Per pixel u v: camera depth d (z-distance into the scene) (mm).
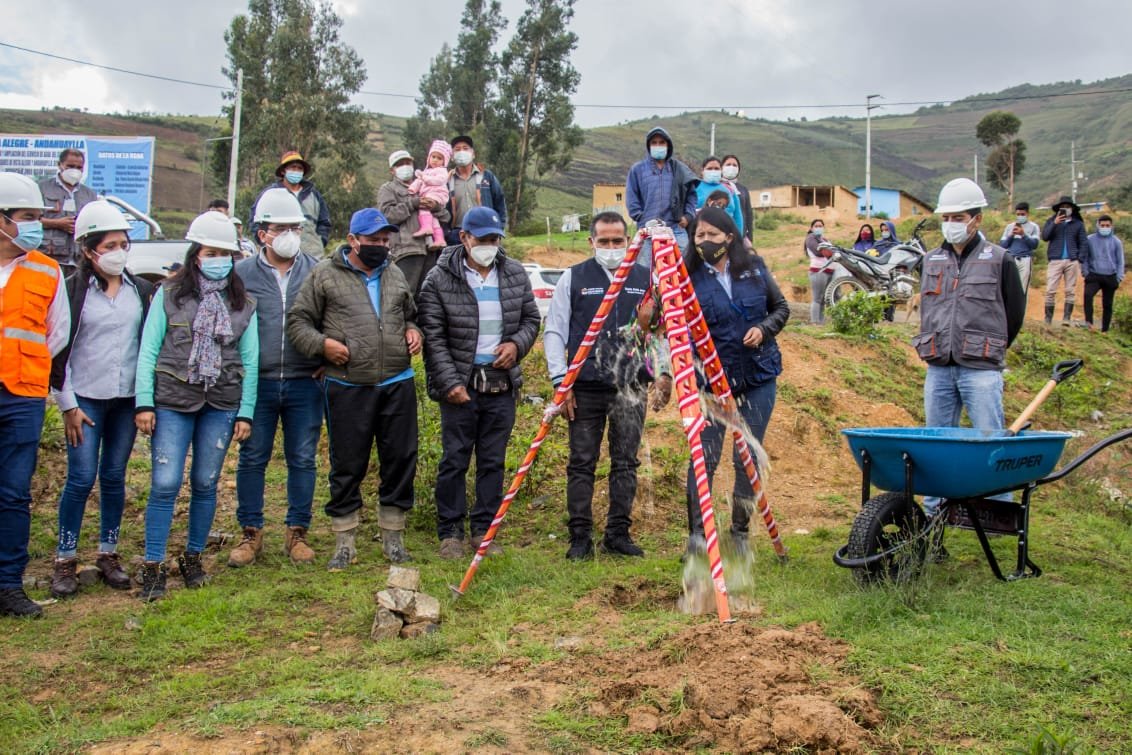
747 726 3701
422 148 58625
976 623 4770
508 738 3785
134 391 6059
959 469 5293
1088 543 6984
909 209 64625
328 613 5582
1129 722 3734
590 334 5727
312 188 9914
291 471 6664
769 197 59562
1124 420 12930
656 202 9078
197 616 5477
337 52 46969
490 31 57812
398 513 6586
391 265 6602
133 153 21016
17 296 5480
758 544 6828
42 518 7363
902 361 13031
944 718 3801
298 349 6348
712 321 6266
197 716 4109
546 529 7312
